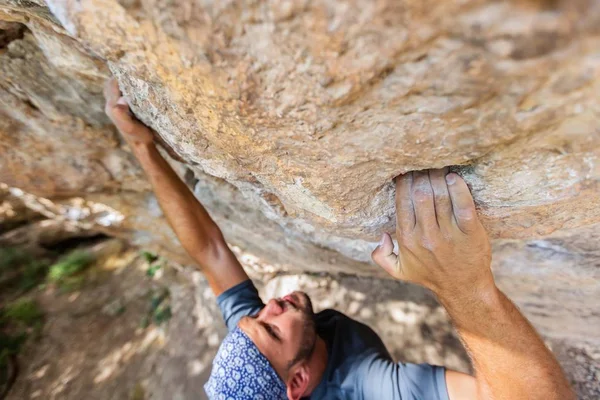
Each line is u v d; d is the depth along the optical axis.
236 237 1.77
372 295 1.98
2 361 2.92
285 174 0.59
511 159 0.48
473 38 0.29
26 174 1.33
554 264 0.97
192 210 1.13
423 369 1.02
